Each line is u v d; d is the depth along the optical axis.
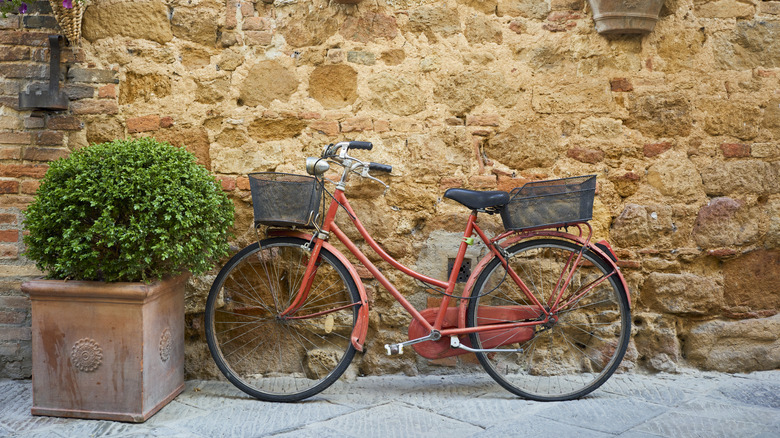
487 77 3.48
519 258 3.50
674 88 3.48
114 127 3.40
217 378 3.46
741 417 2.82
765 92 3.50
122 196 2.73
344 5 3.46
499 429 2.71
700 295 3.50
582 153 3.49
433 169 3.48
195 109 3.43
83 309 2.79
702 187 3.50
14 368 3.38
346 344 3.48
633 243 3.50
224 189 3.45
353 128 3.47
